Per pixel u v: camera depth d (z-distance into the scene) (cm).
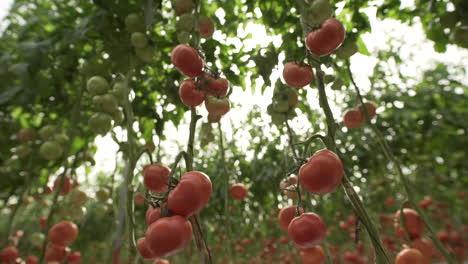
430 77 493
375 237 100
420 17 238
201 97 141
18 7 277
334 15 218
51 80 237
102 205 254
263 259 519
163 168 121
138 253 118
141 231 386
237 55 234
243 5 237
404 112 425
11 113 272
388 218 432
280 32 226
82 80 215
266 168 327
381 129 422
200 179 100
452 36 205
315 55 144
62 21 230
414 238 140
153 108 254
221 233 483
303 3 148
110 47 204
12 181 281
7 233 238
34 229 326
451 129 455
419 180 559
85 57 239
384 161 409
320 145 260
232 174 342
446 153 484
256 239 491
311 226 112
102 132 178
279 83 192
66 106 258
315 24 142
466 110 457
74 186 234
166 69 248
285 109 188
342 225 427
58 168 273
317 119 292
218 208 392
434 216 547
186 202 96
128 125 158
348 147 394
